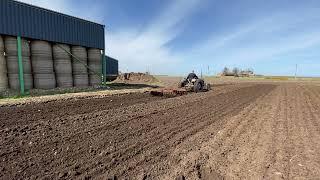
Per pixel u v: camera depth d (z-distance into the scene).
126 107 13.91
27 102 15.03
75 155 6.66
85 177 5.52
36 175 5.52
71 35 24.03
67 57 23.67
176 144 7.92
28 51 20.55
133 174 5.79
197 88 23.86
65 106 14.13
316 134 9.47
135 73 50.62
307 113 14.02
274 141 8.49
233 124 10.77
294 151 7.57
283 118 12.35
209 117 12.04
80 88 24.55
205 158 6.89
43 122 9.77
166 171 6.01
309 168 6.38
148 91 24.58
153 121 10.66
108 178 5.54
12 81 19.45
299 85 45.31
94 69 26.80
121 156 6.74
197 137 8.73
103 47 27.80
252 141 8.45
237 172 6.12
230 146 7.90
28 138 7.81
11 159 6.27
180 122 10.73
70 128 9.05
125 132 8.87
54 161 6.25
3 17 18.73
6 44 19.17
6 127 9.09
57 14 22.67
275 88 35.16
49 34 21.94
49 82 21.97
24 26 20.06
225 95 22.23
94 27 26.64
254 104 17.22
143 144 7.75
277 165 6.53
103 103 15.75
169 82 47.12
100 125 9.59
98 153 6.86
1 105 13.69
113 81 47.19
